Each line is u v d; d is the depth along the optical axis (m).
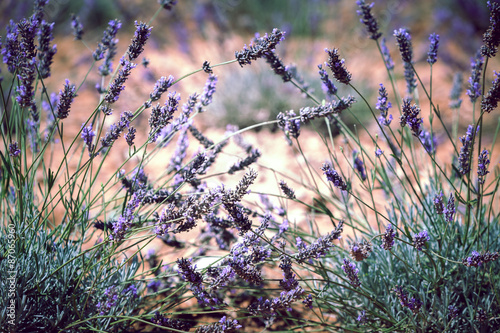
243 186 0.83
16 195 0.92
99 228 0.91
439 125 1.61
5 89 1.37
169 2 0.97
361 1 0.95
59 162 1.29
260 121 1.58
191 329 0.95
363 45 2.16
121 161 1.35
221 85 1.71
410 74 1.00
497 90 0.83
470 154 0.87
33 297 0.87
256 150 0.93
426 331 0.91
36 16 0.90
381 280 0.93
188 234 1.13
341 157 1.39
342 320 0.95
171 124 0.92
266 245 0.94
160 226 0.83
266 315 0.86
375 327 0.91
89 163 0.87
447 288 0.91
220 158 1.38
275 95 1.64
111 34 0.95
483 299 0.90
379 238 0.94
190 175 0.88
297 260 0.85
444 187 1.10
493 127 1.58
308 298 0.85
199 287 0.84
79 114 1.58
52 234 0.90
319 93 1.69
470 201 0.88
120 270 0.92
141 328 0.93
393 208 0.97
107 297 0.86
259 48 0.84
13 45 0.84
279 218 1.16
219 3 2.38
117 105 1.64
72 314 0.88
